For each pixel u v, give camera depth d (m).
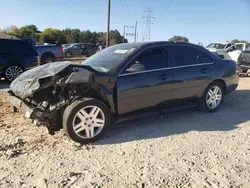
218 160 3.65
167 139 4.36
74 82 3.93
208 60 5.78
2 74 10.20
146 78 4.73
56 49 18.23
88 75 4.03
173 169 3.39
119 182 3.09
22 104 4.27
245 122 5.31
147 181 3.12
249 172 3.36
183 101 5.42
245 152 3.91
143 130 4.78
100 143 4.19
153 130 4.79
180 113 5.87
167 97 5.09
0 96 7.39
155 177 3.21
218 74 5.85
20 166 3.41
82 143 4.12
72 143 4.10
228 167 3.47
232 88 6.29
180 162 3.58
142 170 3.36
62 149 3.93
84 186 3.00
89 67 4.36
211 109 5.93
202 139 4.38
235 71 6.31
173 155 3.78
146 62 4.83
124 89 4.49
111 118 4.54
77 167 3.41
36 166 3.42
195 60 5.56
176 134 4.59
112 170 3.35
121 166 3.46
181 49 5.38
